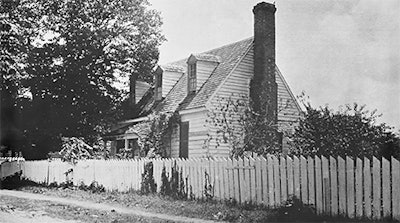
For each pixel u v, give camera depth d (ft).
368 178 37.22
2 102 100.01
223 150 73.67
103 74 102.32
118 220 44.32
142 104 104.32
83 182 77.51
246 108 71.36
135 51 104.94
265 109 70.85
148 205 53.98
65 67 97.71
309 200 41.14
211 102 74.43
